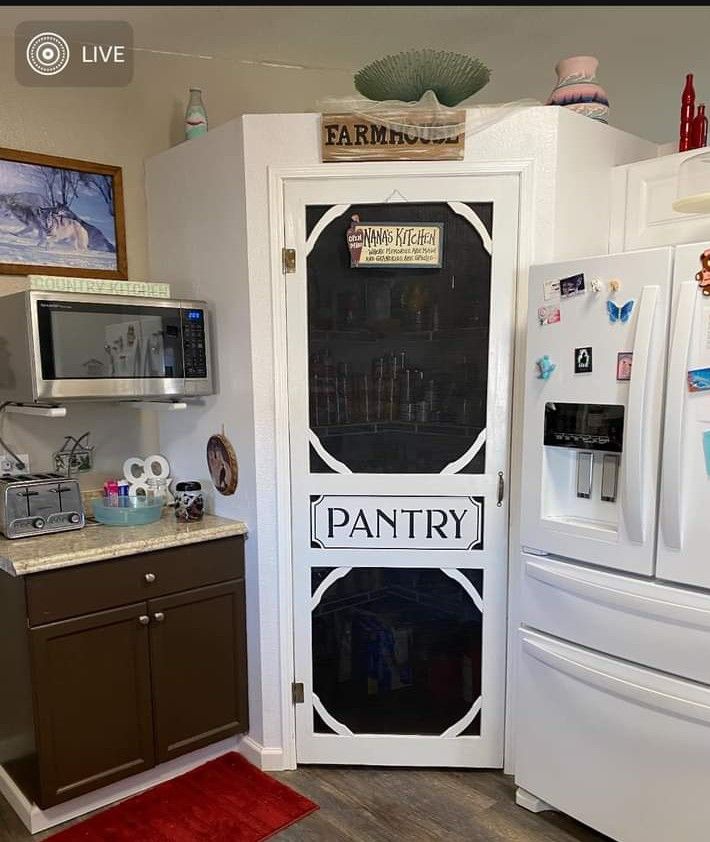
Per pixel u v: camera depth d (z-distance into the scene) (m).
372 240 2.18
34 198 2.41
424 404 2.24
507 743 2.34
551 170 2.11
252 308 2.24
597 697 1.89
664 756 1.77
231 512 2.45
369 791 2.26
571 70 2.29
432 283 2.20
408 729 2.39
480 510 2.26
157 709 2.24
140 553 2.15
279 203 2.18
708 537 1.65
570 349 1.87
